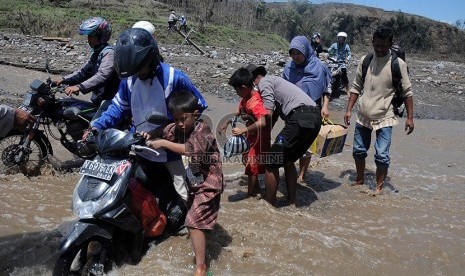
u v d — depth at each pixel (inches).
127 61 161.5
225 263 172.6
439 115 536.1
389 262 183.6
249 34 1647.4
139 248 169.6
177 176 183.8
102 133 161.0
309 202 242.7
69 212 208.1
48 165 253.0
